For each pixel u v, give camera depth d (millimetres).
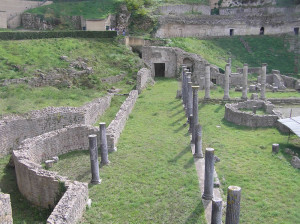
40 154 18859
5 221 11914
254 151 20688
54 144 19875
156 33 59250
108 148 20609
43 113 22906
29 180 15305
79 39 48344
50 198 14672
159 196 15047
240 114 26891
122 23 60812
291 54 60625
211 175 14461
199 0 75188
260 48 61875
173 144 21719
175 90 40344
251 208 14039
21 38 43375
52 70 35656
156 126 25766
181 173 17297
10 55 36562
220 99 34781
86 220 13195
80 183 14328
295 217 13328
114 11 62344
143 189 15695
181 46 53906
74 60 39906
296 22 69188
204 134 24453
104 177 17016
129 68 44312
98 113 27562
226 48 60250
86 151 20875
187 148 20984
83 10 62000
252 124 26422
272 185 16109
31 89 30906
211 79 47469
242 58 57688
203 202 14398
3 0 57844
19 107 24391
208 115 30094
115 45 49219
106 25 57812
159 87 42562
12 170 18844
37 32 44844
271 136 23750
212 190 14719
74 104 27656
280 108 33062
